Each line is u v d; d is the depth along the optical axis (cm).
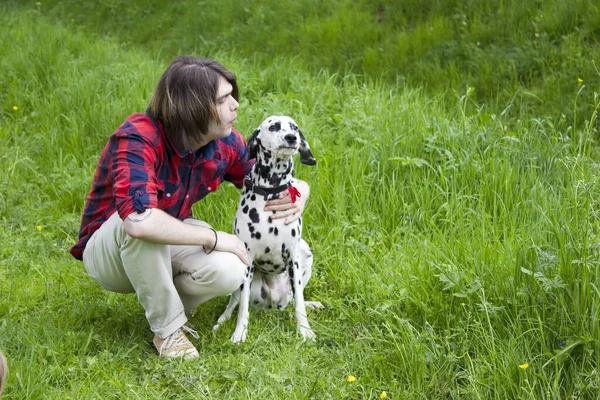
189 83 322
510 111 683
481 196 484
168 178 342
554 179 499
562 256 339
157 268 339
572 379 313
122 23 1069
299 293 390
